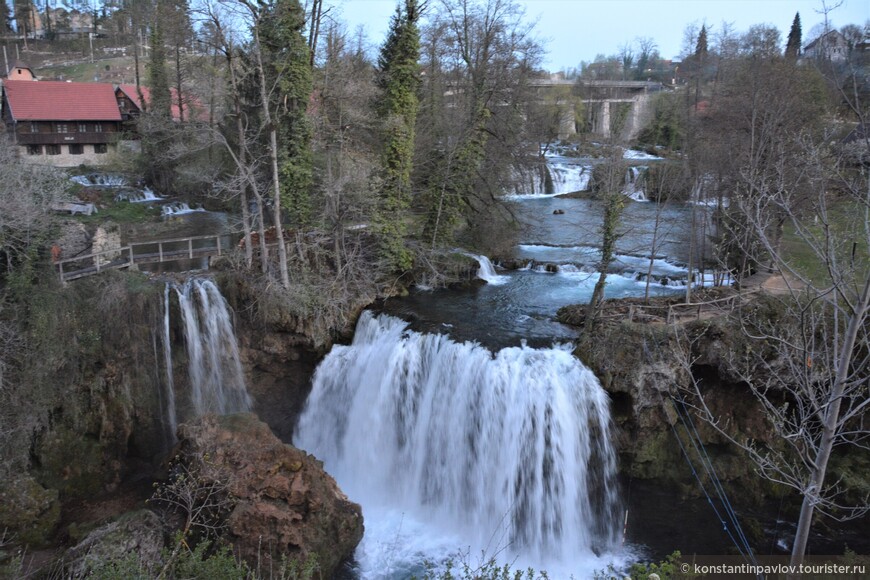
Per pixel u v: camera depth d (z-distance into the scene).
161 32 47.81
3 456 19.14
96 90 55.66
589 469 20.23
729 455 20.33
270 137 24.92
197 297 23.83
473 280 30.92
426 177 33.78
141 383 22.70
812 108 25.05
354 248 27.55
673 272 31.59
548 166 57.94
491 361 21.34
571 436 19.97
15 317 20.12
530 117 44.59
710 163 27.09
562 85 83.06
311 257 27.36
